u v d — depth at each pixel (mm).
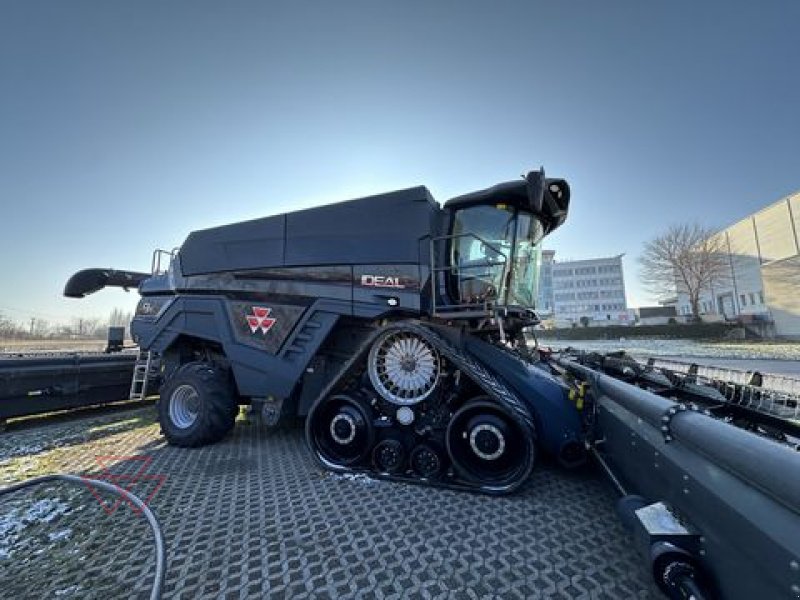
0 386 5652
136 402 8125
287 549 2406
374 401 3736
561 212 4539
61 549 2479
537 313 4941
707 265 39531
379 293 4102
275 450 4496
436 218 4188
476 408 3283
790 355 16109
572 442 3266
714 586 1469
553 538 2461
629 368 4484
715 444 1507
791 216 34031
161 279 5676
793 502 1101
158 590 1666
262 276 4742
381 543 2449
